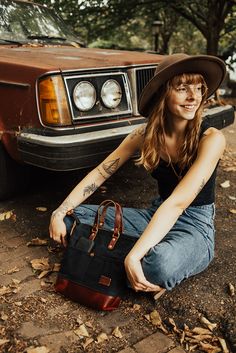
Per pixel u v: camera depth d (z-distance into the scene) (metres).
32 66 2.79
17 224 3.08
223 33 13.20
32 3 4.52
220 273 2.50
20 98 2.86
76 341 1.95
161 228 1.93
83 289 2.12
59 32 4.46
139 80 3.19
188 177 1.97
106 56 3.29
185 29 19.75
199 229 2.18
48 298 2.25
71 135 2.77
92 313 2.14
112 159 2.37
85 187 2.34
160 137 2.10
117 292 2.08
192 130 2.03
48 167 2.73
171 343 1.96
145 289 2.00
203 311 2.17
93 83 2.90
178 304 2.21
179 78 1.96
